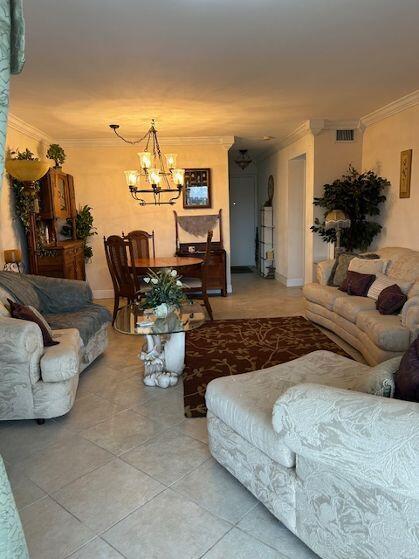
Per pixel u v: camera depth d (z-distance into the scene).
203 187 6.67
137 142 5.91
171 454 2.36
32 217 4.80
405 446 1.13
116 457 2.34
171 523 1.83
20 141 5.10
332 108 4.87
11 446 2.47
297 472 1.62
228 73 3.50
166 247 6.77
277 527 1.80
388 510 1.27
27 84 3.63
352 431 1.25
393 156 5.02
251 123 5.47
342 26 2.69
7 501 0.95
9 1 0.88
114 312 5.21
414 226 4.65
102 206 6.61
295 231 7.25
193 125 5.47
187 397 3.06
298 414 1.41
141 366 3.74
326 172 5.82
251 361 3.73
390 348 3.17
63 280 4.04
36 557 1.67
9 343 2.51
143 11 2.41
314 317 4.89
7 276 3.65
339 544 1.46
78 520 1.86
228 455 2.07
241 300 6.36
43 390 2.64
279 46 2.99
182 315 3.60
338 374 2.25
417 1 2.39
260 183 9.30
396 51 3.13
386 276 4.25
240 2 2.35
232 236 9.89
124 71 3.38
